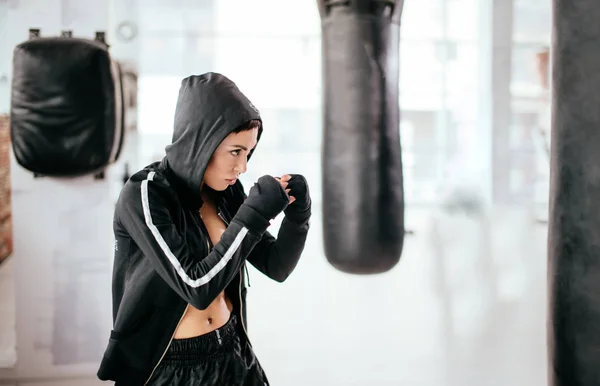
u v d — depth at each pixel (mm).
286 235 1311
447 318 2029
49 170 1874
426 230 2002
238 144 1165
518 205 2025
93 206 1927
